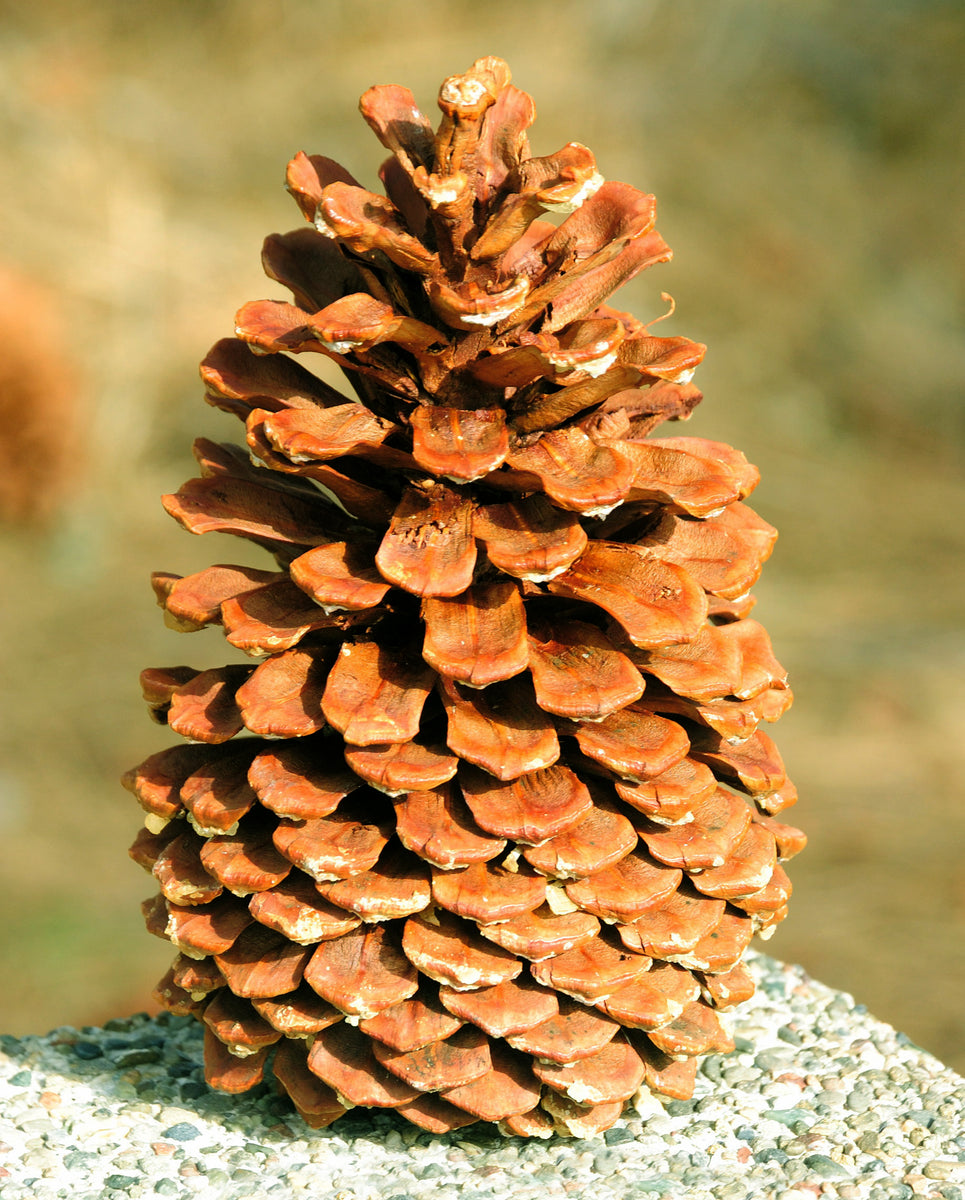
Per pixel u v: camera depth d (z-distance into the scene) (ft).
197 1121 3.44
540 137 11.65
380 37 12.25
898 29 13.61
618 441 3.36
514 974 3.29
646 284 11.35
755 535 3.39
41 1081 3.51
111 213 10.04
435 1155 3.39
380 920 3.28
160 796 3.38
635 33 12.94
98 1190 3.34
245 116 11.31
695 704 3.33
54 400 8.39
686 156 12.26
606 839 3.30
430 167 3.34
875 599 9.09
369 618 3.34
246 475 3.42
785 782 3.41
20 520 8.52
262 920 3.30
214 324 9.55
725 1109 3.45
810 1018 3.61
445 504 3.31
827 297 11.68
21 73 10.94
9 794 6.89
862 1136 3.41
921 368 11.29
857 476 10.38
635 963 3.32
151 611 8.22
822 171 12.64
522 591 3.32
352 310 3.26
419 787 3.25
